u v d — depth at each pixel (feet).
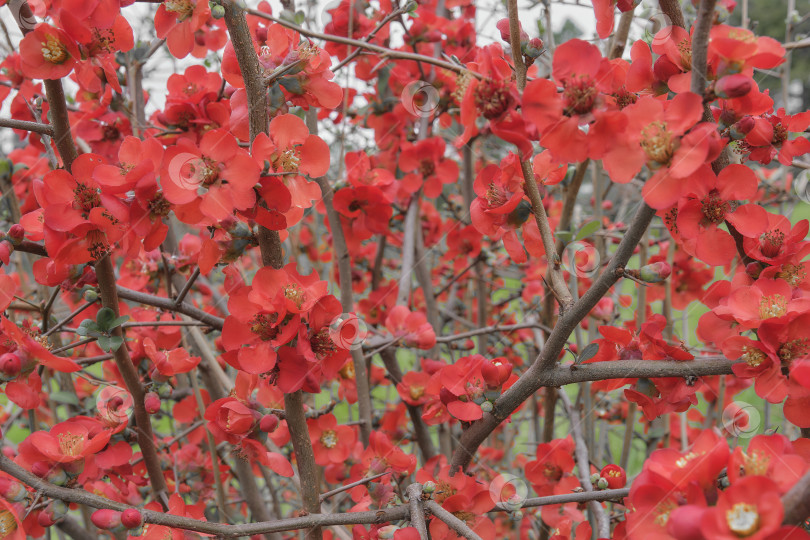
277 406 2.11
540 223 1.74
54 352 1.90
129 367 1.92
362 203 2.40
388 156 2.81
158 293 2.67
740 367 1.64
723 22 1.63
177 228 2.83
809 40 2.06
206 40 2.24
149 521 1.71
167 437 2.68
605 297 2.44
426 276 2.92
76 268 1.84
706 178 1.58
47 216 1.72
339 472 2.31
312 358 1.73
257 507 2.54
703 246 1.66
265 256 1.76
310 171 1.77
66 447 1.82
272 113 1.84
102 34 1.77
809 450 1.61
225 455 2.35
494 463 3.04
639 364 1.70
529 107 1.57
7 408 2.67
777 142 1.77
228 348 1.75
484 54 1.61
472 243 3.11
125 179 1.67
